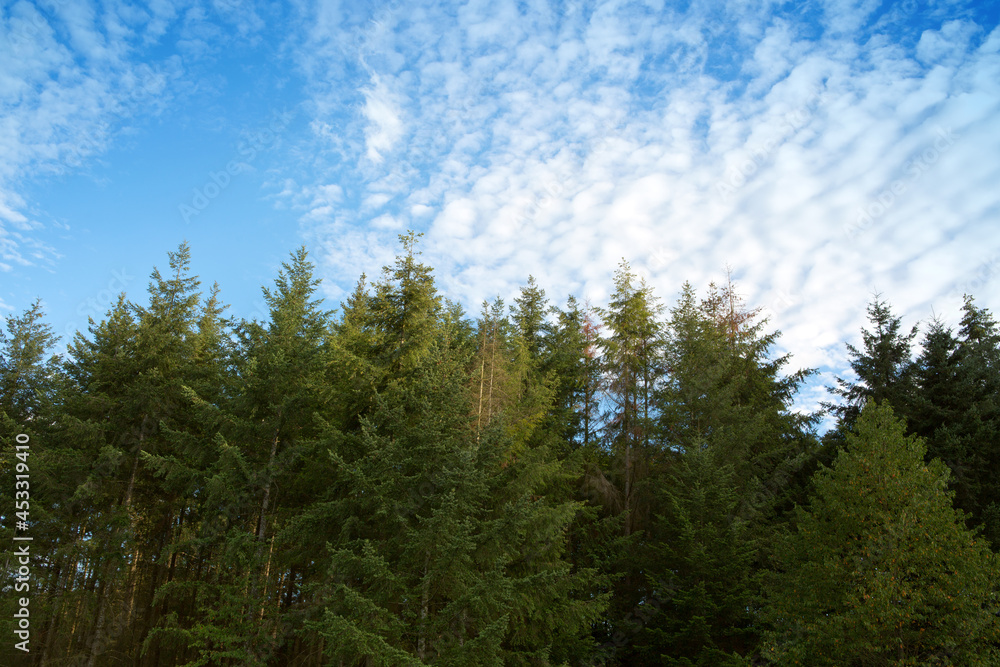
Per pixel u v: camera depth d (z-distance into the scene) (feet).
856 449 52.34
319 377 61.41
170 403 71.15
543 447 61.82
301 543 51.96
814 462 79.46
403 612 46.65
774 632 49.96
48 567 66.13
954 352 84.28
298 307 66.33
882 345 87.66
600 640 69.62
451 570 45.34
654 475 79.15
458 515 49.21
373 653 39.37
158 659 77.41
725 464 69.41
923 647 43.50
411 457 49.90
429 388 53.47
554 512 53.93
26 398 92.99
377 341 62.39
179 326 78.79
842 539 49.32
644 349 89.04
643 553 69.21
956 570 43.78
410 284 63.67
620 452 81.46
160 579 79.87
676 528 66.80
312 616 50.34
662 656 60.59
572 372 87.35
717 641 60.64
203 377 74.69
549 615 53.06
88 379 74.38
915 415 79.56
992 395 78.64
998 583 42.98
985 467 73.10
